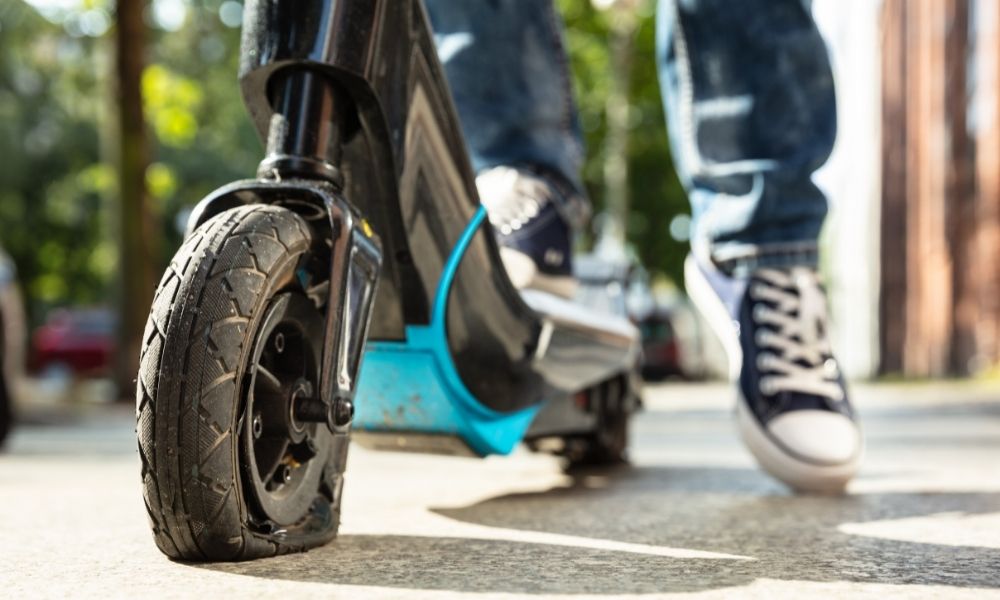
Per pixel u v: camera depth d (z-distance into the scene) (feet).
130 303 32.40
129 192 32.32
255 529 4.08
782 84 7.39
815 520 5.66
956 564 4.21
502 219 6.68
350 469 9.62
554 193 6.93
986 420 21.29
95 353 63.05
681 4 7.50
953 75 57.52
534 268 6.61
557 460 10.57
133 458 12.35
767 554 4.46
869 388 49.16
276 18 4.29
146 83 40.14
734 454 11.88
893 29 77.30
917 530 5.24
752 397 7.25
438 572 3.97
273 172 4.28
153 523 3.92
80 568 4.10
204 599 3.47
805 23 7.38
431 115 4.88
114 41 32.32
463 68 7.00
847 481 7.03
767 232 7.50
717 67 7.51
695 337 65.98
